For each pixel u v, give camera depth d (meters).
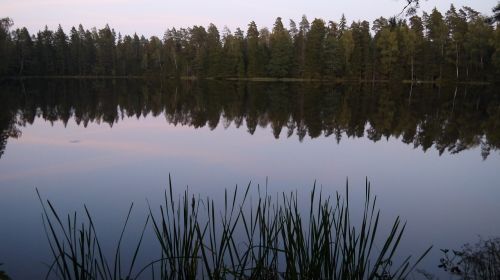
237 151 10.77
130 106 22.59
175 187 7.43
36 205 6.52
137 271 4.38
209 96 29.56
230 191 7.15
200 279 3.72
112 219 5.84
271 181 7.90
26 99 25.20
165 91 35.12
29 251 4.82
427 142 12.34
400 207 6.48
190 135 13.41
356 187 7.55
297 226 2.75
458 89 33.84
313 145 11.74
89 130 14.32
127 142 12.06
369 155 10.44
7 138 12.48
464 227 5.64
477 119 17.41
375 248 4.79
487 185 7.74
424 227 5.63
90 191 7.22
